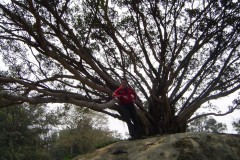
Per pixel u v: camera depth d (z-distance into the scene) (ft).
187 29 46.24
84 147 130.11
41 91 30.55
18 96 28.40
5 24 37.45
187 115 49.78
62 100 31.01
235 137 32.07
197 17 46.68
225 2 45.85
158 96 46.09
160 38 45.52
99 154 32.53
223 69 50.65
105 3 37.73
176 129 47.42
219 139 30.99
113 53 49.80
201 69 50.55
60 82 41.39
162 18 45.91
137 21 44.21
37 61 41.22
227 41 49.78
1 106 30.91
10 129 134.92
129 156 30.32
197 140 30.60
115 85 42.96
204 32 46.96
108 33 44.37
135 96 36.32
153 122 46.37
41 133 143.43
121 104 35.91
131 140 35.27
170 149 29.63
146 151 30.25
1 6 31.78
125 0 44.14
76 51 36.19
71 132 131.64
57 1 32.58
